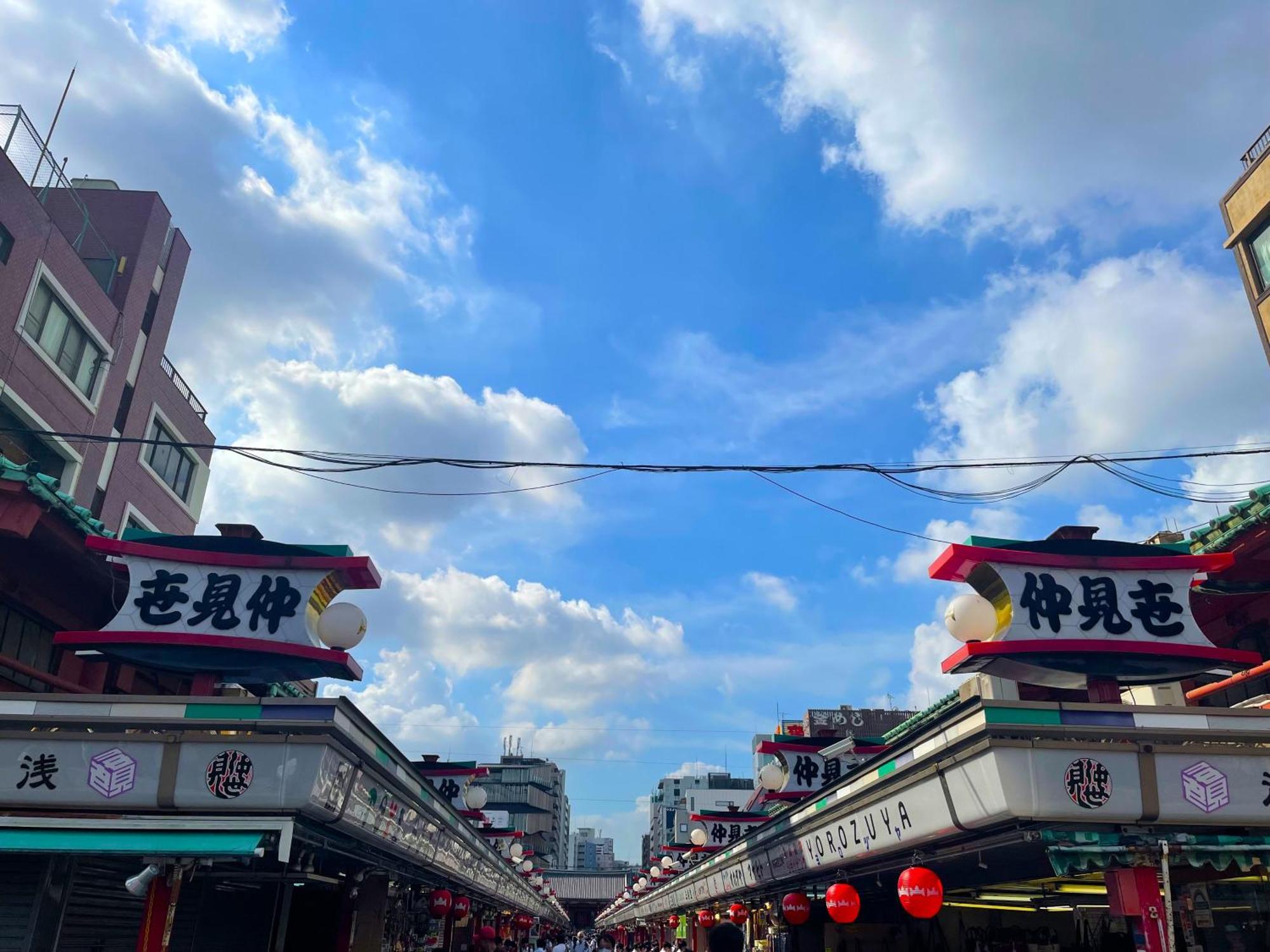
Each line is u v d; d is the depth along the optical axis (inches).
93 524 486.9
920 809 422.0
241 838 365.7
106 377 964.0
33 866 383.6
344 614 454.9
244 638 436.5
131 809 379.2
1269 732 370.3
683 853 1672.0
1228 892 420.5
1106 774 356.2
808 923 843.4
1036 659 418.3
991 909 716.0
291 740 380.2
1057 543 440.8
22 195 817.5
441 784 1027.3
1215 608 533.6
